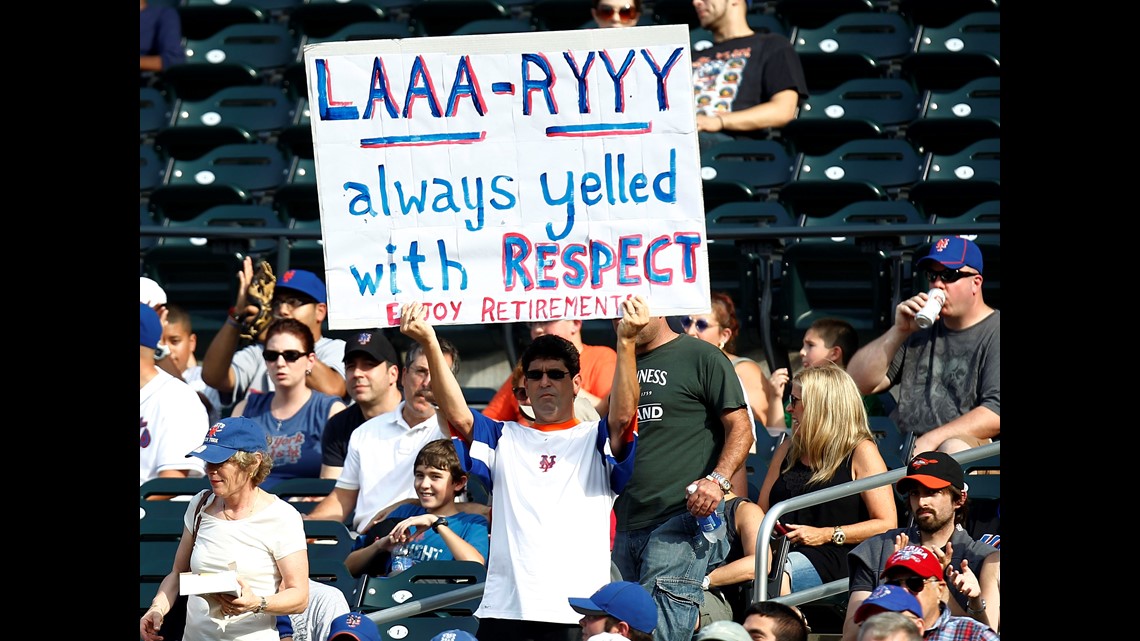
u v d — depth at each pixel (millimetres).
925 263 26953
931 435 25969
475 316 20484
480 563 24141
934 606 18750
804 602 21359
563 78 20578
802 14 42500
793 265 32188
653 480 22125
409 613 22625
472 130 20641
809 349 28266
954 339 27016
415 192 20641
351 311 20562
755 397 28781
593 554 19984
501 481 20359
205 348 35500
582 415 25188
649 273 20344
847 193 34375
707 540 21562
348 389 28125
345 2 45469
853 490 20938
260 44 45500
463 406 20453
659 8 43312
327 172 20719
